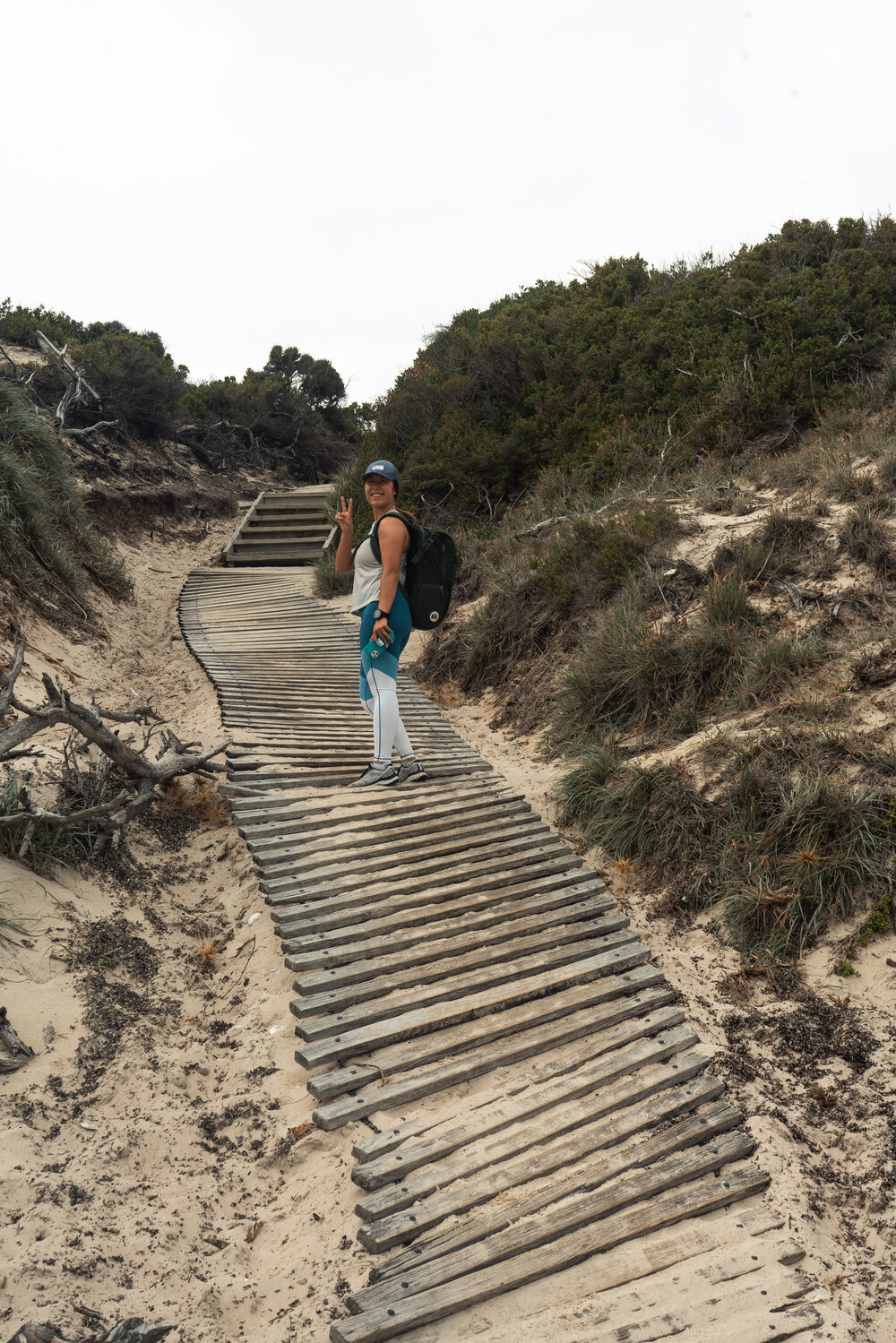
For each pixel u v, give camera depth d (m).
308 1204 2.62
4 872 3.64
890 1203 2.73
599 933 4.07
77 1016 3.18
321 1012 3.33
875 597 5.65
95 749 5.15
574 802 5.25
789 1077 3.28
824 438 8.46
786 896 4.01
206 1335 2.21
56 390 15.55
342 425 26.27
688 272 13.66
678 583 6.75
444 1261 2.36
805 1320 2.27
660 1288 2.34
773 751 4.70
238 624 9.84
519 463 11.91
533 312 14.29
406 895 4.14
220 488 18.12
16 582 7.73
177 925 4.04
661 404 10.71
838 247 12.31
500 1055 3.19
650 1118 2.92
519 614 8.03
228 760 5.43
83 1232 2.40
